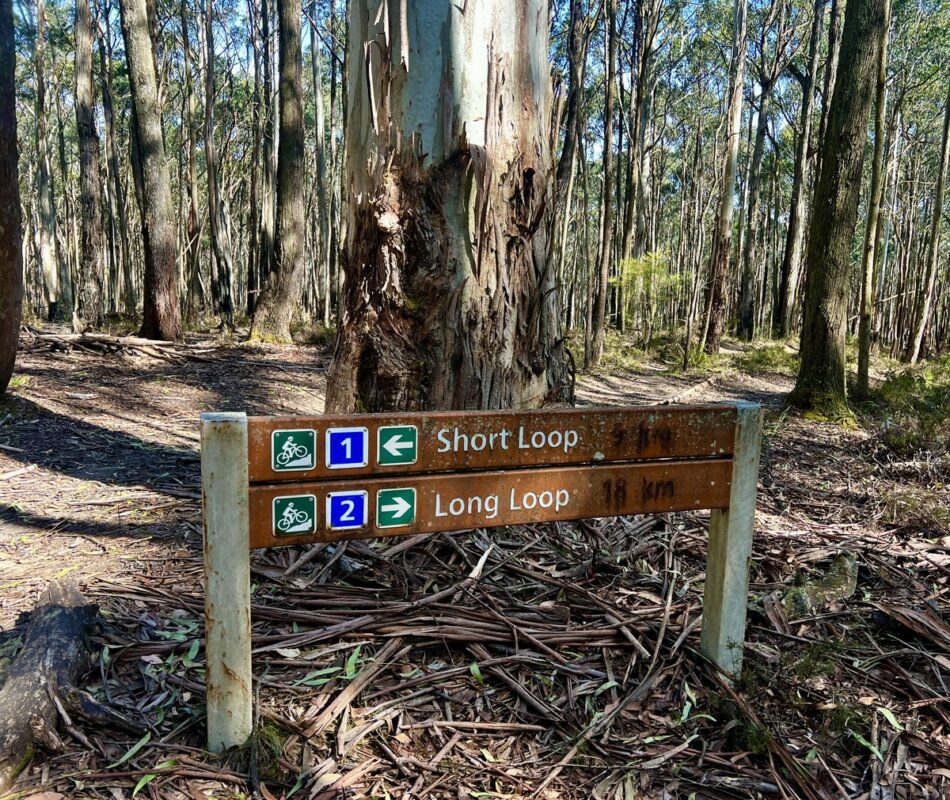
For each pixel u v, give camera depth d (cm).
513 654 258
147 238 1198
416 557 320
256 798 189
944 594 340
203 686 229
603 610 288
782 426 792
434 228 351
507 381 368
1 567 326
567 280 2792
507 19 345
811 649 270
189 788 191
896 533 434
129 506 415
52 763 196
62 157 3023
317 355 1191
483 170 344
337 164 3047
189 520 391
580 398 963
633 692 242
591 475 232
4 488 445
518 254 365
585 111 2366
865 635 299
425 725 220
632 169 1750
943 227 3055
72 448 546
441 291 354
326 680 236
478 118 345
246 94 3250
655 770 211
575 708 234
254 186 2527
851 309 2991
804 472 595
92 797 184
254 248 2542
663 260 1664
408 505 213
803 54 2698
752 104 2589
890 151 2495
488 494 221
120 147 3350
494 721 226
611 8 1282
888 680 266
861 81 831
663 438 238
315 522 204
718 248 1584
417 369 358
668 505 242
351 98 369
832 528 439
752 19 2488
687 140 3322
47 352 989
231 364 1036
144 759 200
